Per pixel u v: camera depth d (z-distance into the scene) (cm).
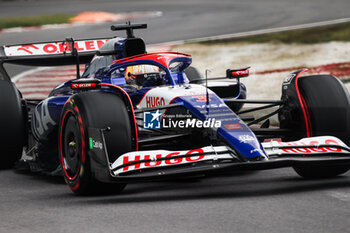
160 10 13212
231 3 13988
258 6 12950
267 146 1980
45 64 3241
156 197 1970
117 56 2638
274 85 5122
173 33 9131
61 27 10412
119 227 1580
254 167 1869
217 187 2131
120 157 1931
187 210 1755
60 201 1962
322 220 1606
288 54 6712
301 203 1812
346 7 11681
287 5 12788
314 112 2231
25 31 9931
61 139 2186
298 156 1988
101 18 11825
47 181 2425
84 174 1994
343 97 2238
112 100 2048
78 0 16938
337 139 2130
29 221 1681
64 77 6044
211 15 11575
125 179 1847
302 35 8006
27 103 2920
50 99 2583
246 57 6681
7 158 2656
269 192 2002
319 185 2106
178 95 2206
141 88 2416
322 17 10194
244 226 1562
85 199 1984
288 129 2325
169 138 2200
